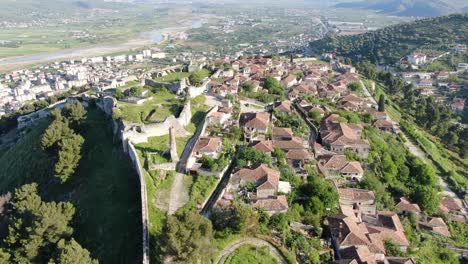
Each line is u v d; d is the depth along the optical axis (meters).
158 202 95.25
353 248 91.56
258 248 84.38
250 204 96.06
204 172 107.19
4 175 148.88
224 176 109.62
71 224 96.31
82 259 78.44
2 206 111.31
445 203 142.50
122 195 104.69
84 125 147.00
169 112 144.75
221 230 87.38
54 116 155.25
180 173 108.06
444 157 194.62
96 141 137.62
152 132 128.62
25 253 87.56
